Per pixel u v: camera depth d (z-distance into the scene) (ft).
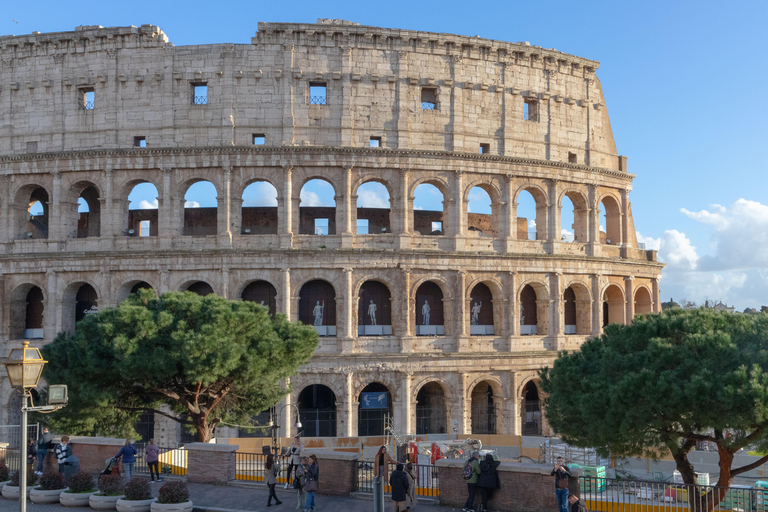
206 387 185.68
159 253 252.21
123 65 263.70
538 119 286.05
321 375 252.42
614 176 299.79
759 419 125.59
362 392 265.54
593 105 299.58
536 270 275.80
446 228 271.69
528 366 271.49
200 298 194.80
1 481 152.05
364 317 268.41
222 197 256.52
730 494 143.33
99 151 257.75
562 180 285.23
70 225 265.54
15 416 260.83
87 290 276.41
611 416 139.23
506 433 268.00
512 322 271.69
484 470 131.13
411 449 221.66
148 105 261.85
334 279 255.91
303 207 295.89
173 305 189.98
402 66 268.00
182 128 259.60
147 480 140.26
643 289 312.29
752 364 132.46
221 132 258.57
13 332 264.52
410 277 262.06
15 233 266.77
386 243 261.85
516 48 281.13
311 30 261.65
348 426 251.39
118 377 182.70
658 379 134.51
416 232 290.76
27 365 101.40
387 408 268.21
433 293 276.21
